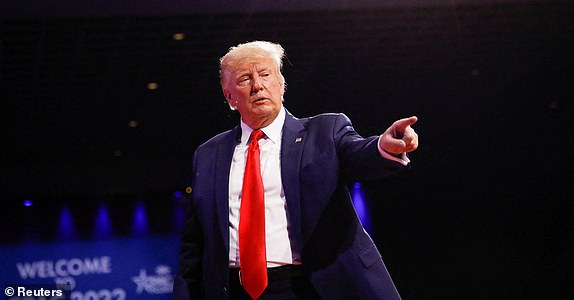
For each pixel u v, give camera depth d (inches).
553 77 438.6
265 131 112.5
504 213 538.0
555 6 346.0
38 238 510.6
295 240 104.9
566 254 530.6
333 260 104.0
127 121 466.0
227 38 354.6
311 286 104.8
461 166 529.3
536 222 536.1
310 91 430.3
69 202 521.3
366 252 106.2
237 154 115.3
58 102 425.4
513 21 359.6
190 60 378.0
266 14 333.1
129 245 518.3
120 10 315.0
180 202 529.7
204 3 319.6
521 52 399.9
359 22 347.3
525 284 533.0
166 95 425.4
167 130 488.1
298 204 105.7
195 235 119.2
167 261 518.9
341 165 107.1
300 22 344.8
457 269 537.0
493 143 518.0
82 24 327.0
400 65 408.5
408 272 537.3
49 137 486.9
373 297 103.3
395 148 94.6
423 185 538.0
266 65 113.5
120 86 406.9
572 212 529.7
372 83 429.4
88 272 509.7
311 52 379.6
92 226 518.3
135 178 529.3
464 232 539.5
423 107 471.2
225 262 108.5
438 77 430.3
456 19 350.3
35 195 517.0
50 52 356.2
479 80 438.3
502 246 537.3
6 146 496.4
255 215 106.4
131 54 364.8
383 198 542.6
